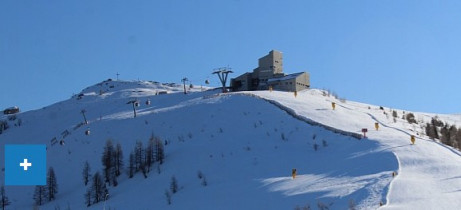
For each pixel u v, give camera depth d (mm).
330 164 68500
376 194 49000
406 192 48938
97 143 105000
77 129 117562
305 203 51781
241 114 103000
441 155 65188
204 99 120125
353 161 66375
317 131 86438
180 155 87938
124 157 94062
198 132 98625
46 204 84125
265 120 97000
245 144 87000
